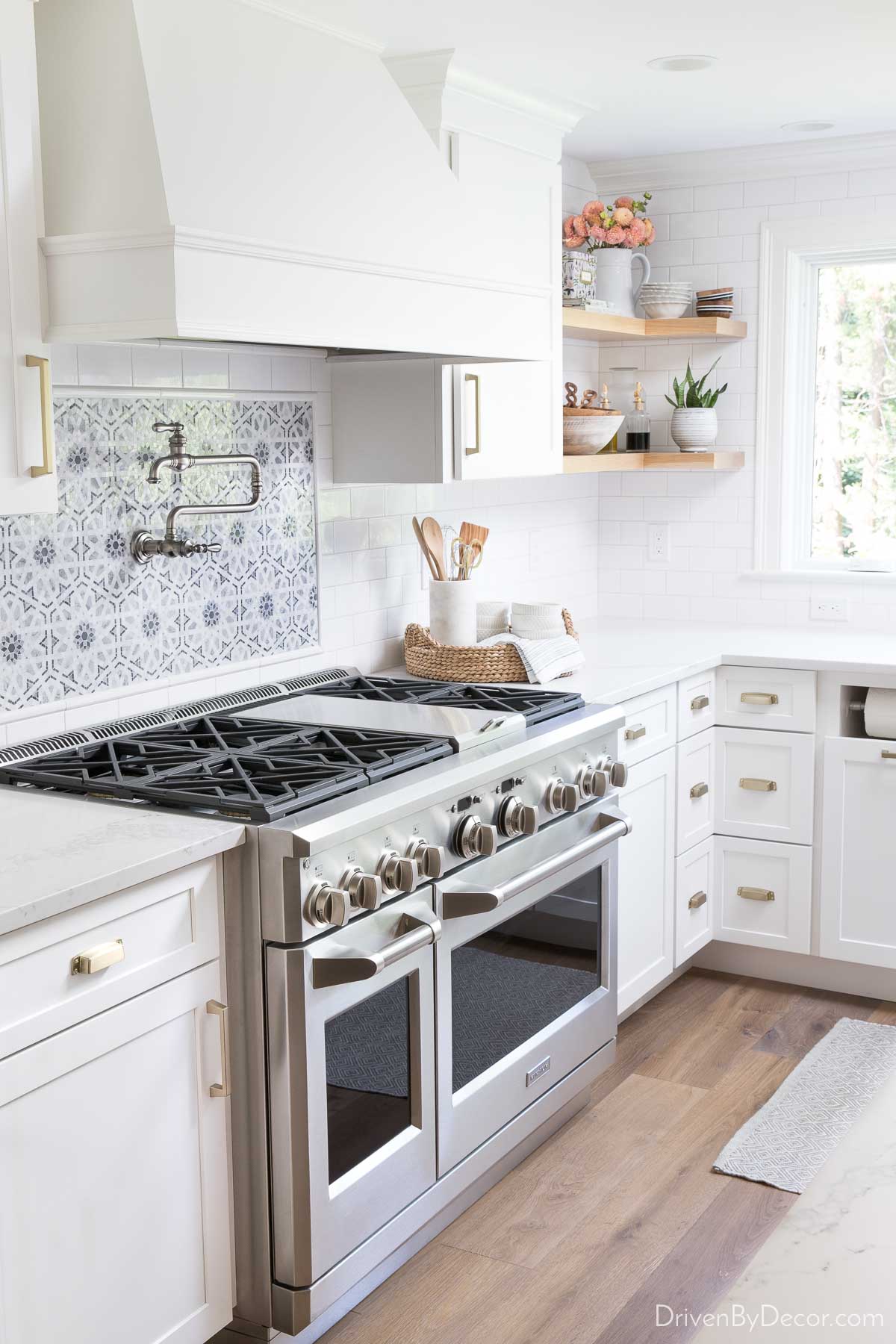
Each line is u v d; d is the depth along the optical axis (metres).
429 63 3.05
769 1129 3.06
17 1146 1.75
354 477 3.31
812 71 3.27
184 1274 2.09
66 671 2.60
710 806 3.91
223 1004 2.13
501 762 2.60
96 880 1.82
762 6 2.75
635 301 4.42
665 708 3.57
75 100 2.17
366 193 2.51
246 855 2.10
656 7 2.74
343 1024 2.23
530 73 3.24
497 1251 2.62
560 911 2.95
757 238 4.32
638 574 4.68
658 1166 2.92
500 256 3.36
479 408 3.31
